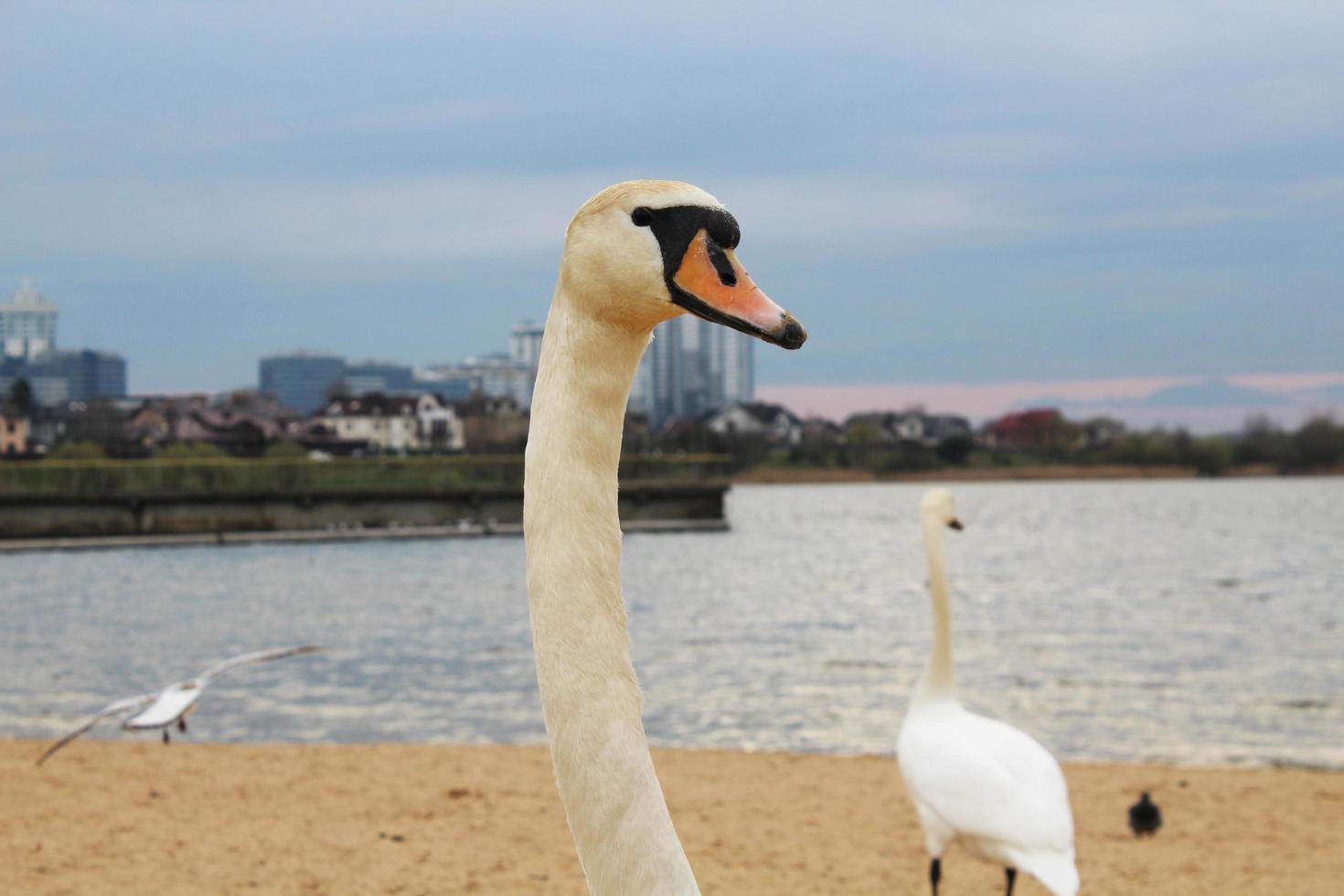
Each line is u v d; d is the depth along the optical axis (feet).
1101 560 197.36
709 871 32.04
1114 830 36.65
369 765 45.14
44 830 34.94
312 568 181.68
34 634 104.68
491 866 31.63
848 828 36.58
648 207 7.76
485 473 265.95
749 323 7.47
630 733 7.54
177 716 30.60
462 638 98.53
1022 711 62.34
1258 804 39.86
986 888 30.94
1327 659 82.43
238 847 33.37
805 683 73.41
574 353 7.91
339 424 552.00
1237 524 316.19
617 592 7.84
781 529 297.74
